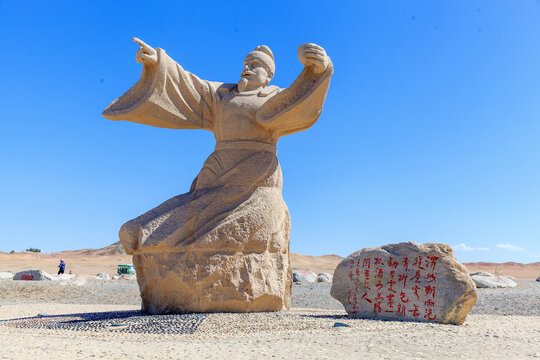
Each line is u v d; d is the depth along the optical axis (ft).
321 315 28.91
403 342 20.07
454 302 26.58
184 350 18.17
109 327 24.94
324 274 77.30
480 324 27.71
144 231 29.60
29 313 37.55
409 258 28.27
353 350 18.26
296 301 47.98
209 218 29.60
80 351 17.49
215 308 28.22
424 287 27.45
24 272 74.95
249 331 23.34
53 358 15.97
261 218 29.81
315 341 20.15
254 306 28.91
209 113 33.19
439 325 25.54
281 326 24.25
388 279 28.35
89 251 232.32
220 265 28.48
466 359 17.06
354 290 29.01
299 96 29.89
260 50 33.91
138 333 23.27
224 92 33.19
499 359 17.15
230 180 30.53
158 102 31.17
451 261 27.45
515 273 147.84
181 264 28.60
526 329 26.27
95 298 52.26
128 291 56.59
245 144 31.40
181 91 32.19
